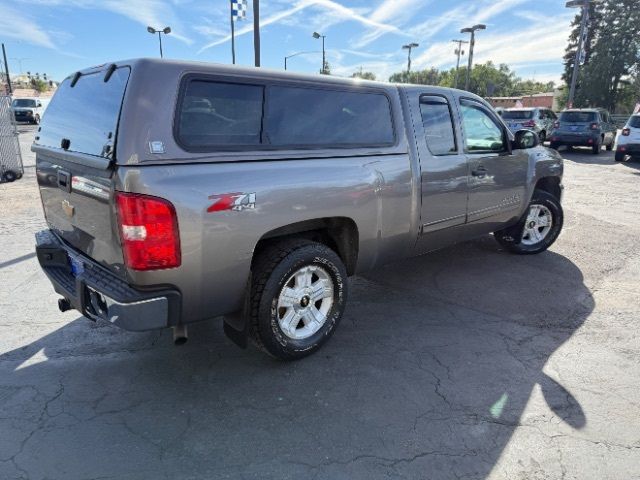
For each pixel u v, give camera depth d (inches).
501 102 2979.8
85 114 114.4
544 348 142.3
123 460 96.0
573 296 181.9
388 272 207.2
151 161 98.6
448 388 121.6
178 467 94.4
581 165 600.7
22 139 832.3
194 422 107.8
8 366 129.3
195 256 104.8
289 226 127.1
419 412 112.0
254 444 101.0
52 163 128.3
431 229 167.5
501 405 115.0
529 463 96.5
